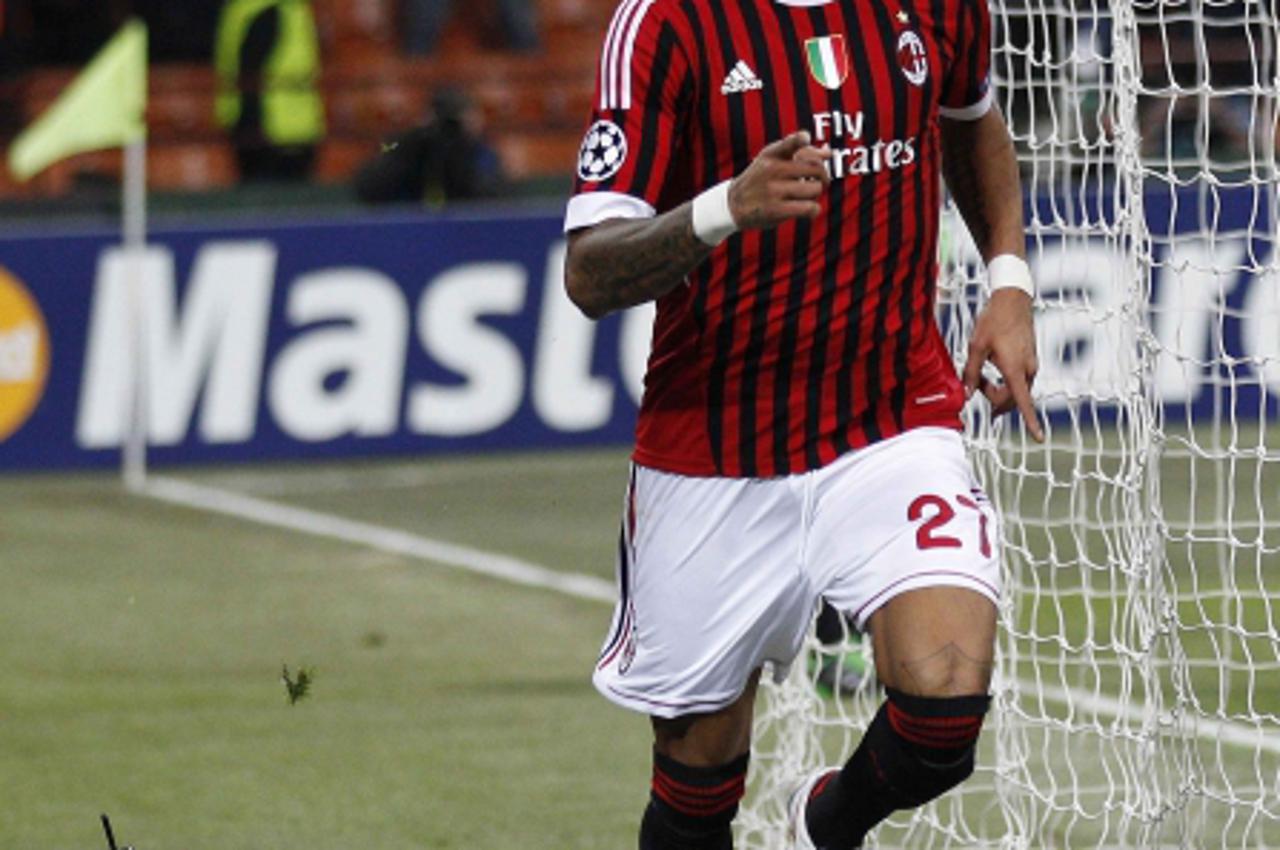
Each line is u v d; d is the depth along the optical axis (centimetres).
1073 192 2284
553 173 5628
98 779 2230
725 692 1434
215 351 4369
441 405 4394
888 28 1379
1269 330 3738
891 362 1388
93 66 4350
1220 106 4388
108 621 3058
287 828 2033
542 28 6038
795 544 1394
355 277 4381
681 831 1495
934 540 1351
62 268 4350
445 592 3225
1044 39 1977
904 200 1380
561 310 4397
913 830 1927
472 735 2380
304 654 2831
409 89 5853
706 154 1370
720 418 1388
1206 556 2978
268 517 3894
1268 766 2062
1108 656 2316
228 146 5697
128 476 4356
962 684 1316
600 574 3331
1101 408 3766
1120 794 1952
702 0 1363
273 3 5591
